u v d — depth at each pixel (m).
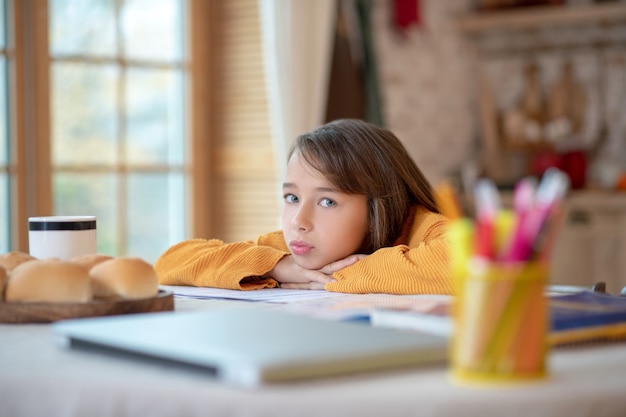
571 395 0.66
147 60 3.33
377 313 0.92
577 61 4.28
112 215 3.25
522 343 0.68
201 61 3.45
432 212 1.57
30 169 3.04
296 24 3.23
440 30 4.22
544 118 4.30
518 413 0.64
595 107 4.24
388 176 1.51
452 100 4.30
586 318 0.86
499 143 4.39
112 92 3.24
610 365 0.75
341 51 3.51
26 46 3.03
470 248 0.69
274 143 3.34
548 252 0.69
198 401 0.65
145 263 1.09
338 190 1.46
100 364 0.76
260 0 3.27
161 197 3.39
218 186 3.50
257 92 3.40
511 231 0.68
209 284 1.51
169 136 3.41
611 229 3.70
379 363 0.71
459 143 4.35
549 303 0.95
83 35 3.16
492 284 0.68
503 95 4.41
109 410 0.68
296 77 3.23
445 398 0.64
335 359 0.69
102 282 1.07
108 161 3.23
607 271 3.71
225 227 3.49
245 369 0.66
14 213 3.01
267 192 3.40
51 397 0.70
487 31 4.44
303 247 1.48
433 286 1.29
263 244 1.68
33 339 0.90
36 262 1.06
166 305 1.09
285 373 0.67
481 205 0.69
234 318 0.86
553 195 0.68
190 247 1.64
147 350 0.73
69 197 3.13
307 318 0.86
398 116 3.94
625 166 4.20
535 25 4.21
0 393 0.72
